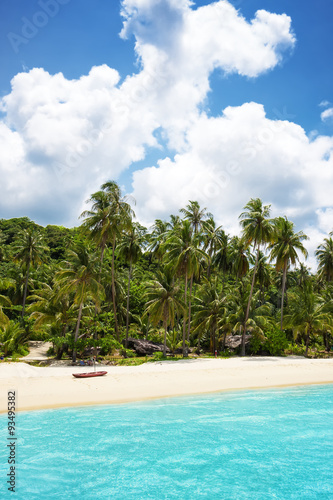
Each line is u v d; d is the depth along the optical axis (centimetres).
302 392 2600
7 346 4066
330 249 6900
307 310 4728
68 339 3847
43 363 3728
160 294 4200
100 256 4594
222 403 2262
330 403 2302
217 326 4744
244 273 6397
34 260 6222
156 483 1269
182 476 1321
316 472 1366
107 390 2464
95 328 4541
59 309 4141
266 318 4688
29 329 4659
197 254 4441
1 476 1288
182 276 4772
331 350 5556
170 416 1973
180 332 5569
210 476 1323
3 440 1593
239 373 3195
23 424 1794
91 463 1405
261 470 1377
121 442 1606
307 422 1919
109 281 5228
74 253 3888
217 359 4006
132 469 1366
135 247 5428
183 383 2755
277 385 2814
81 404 2150
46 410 2023
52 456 1453
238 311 4556
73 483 1258
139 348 4741
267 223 4559
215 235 6531
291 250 5256
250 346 4725
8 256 8306
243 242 4803
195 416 1983
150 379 2844
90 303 4547
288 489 1243
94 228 4700
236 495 1198
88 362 3678
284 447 1589
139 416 1959
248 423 1892
